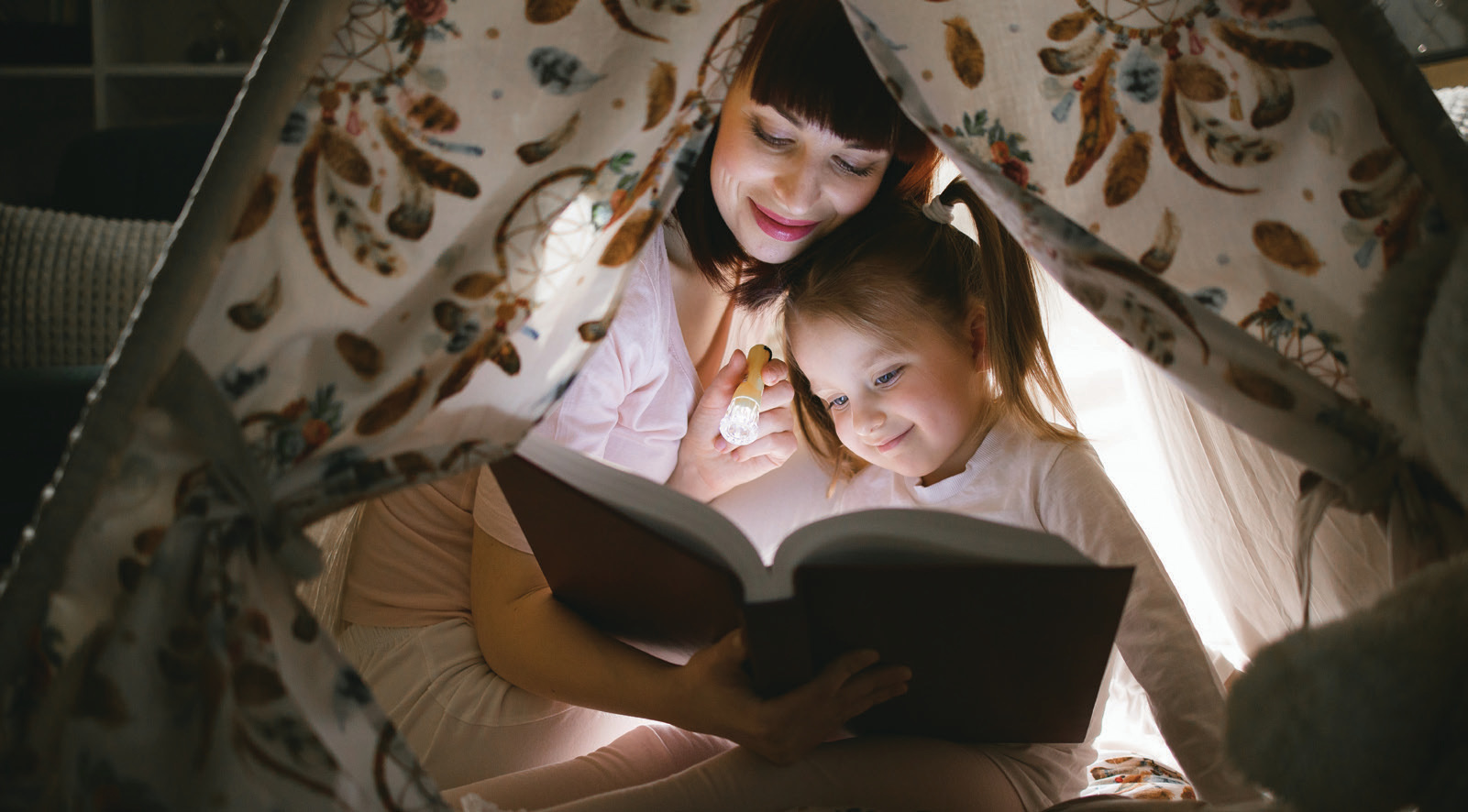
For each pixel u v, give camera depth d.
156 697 0.55
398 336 0.68
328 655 0.61
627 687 0.87
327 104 0.65
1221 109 0.73
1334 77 0.70
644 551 0.74
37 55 2.54
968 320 1.09
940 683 0.79
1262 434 0.71
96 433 0.55
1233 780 0.78
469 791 0.83
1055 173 0.76
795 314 1.07
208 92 2.64
